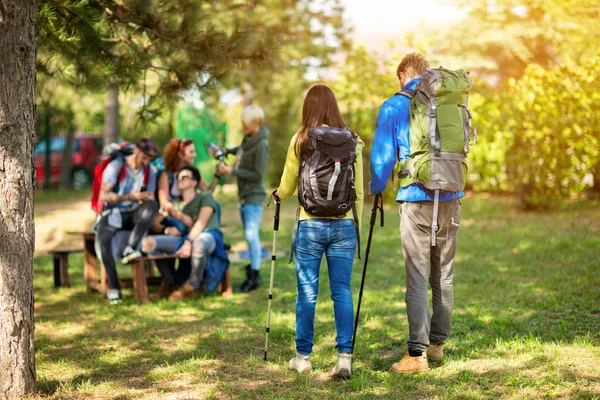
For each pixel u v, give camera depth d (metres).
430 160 3.83
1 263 3.47
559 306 5.44
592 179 13.05
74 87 6.05
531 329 4.86
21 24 3.49
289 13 17.81
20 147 3.50
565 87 10.73
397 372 4.07
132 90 5.94
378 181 3.96
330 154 3.85
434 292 4.19
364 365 4.28
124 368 4.33
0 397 3.52
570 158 11.01
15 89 3.48
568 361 4.10
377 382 3.95
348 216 4.06
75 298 6.58
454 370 4.07
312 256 4.06
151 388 3.93
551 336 4.68
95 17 4.96
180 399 3.73
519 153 11.19
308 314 4.12
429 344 4.25
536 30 18.80
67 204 14.61
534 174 11.13
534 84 10.99
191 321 5.55
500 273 6.94
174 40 5.68
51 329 5.36
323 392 3.82
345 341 4.02
